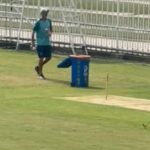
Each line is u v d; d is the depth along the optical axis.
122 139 35.84
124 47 73.88
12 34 80.00
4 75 59.09
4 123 38.91
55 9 77.38
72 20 76.38
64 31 76.69
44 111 43.09
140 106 46.03
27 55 72.81
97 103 46.66
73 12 76.56
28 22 78.56
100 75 61.59
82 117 41.47
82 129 37.97
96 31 75.81
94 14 76.06
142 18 73.00
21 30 78.75
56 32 77.25
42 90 52.50
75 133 36.88
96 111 43.62
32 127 38.03
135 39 73.25
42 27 59.16
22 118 40.56
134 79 60.12
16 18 79.88
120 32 74.19
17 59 69.38
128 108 45.09
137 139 35.97
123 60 72.69
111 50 74.38
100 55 74.81
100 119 41.03
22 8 77.75
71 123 39.53
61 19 77.00
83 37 75.94
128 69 66.00
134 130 38.22
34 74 60.41
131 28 73.50
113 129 38.28
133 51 72.88
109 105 46.00
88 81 55.84
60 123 39.44
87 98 48.81
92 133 37.03
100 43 75.56
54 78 59.03
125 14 74.12
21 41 78.50
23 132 36.66
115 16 74.75
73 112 43.00
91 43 76.06
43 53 58.88
